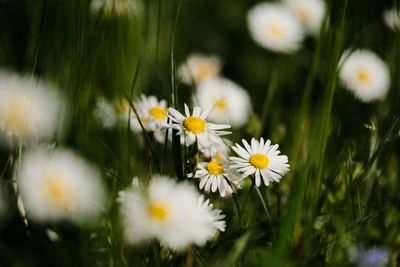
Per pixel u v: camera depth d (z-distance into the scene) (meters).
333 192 0.44
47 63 0.45
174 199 0.37
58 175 0.38
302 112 0.48
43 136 0.42
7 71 0.45
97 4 0.46
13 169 0.42
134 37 0.49
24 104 0.41
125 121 0.45
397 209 0.45
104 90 0.46
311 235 0.43
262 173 0.41
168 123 0.41
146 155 0.45
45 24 0.49
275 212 0.45
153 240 0.40
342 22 0.45
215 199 0.43
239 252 0.40
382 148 0.45
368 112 0.51
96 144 0.43
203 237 0.37
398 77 0.51
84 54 0.44
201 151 0.42
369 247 0.43
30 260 0.41
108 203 0.41
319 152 0.44
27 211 0.41
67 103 0.43
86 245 0.41
